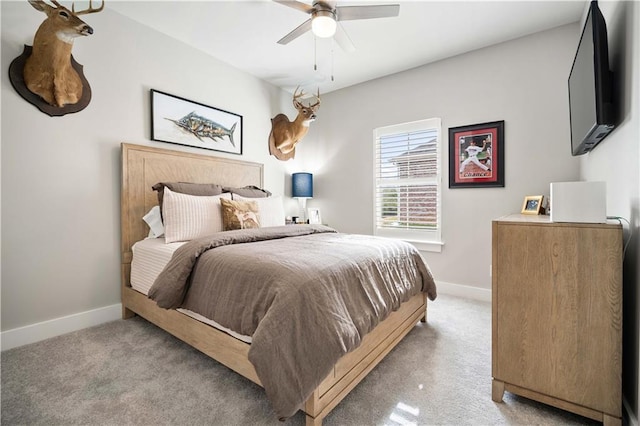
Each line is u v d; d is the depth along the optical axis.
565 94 2.49
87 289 2.23
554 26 2.51
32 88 1.93
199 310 1.51
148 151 2.52
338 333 1.17
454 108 3.03
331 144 4.01
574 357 1.24
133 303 2.27
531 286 1.33
